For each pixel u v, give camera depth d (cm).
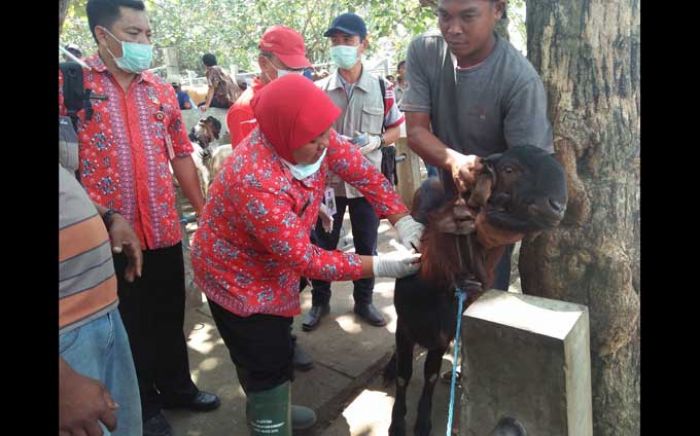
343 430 272
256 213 173
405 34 1116
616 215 182
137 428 178
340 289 430
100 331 153
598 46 172
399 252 200
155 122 237
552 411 121
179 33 1434
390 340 348
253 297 198
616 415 196
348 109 334
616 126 176
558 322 121
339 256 183
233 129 302
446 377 307
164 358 270
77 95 215
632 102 177
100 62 222
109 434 162
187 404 282
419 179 498
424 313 198
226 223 191
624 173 180
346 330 362
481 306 131
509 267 233
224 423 274
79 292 144
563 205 150
